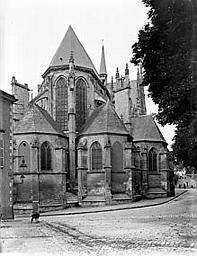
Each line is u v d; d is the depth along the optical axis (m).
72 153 65.25
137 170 70.62
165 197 77.38
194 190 110.94
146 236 21.53
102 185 60.31
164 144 81.19
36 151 56.97
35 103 65.56
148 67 29.09
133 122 83.19
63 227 28.86
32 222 34.50
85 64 73.25
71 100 67.00
